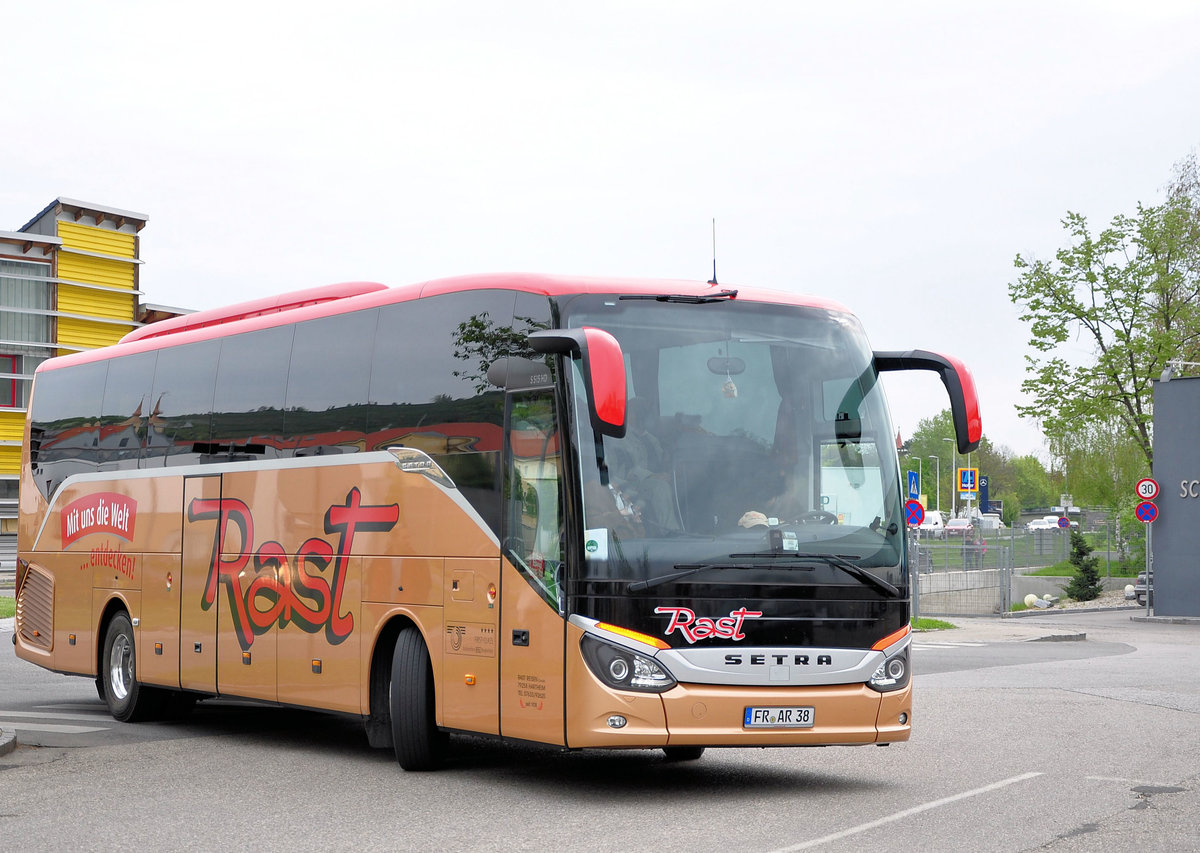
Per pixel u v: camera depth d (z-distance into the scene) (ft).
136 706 49.57
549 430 32.35
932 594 147.13
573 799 32.50
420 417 36.81
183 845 27.22
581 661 30.81
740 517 31.83
